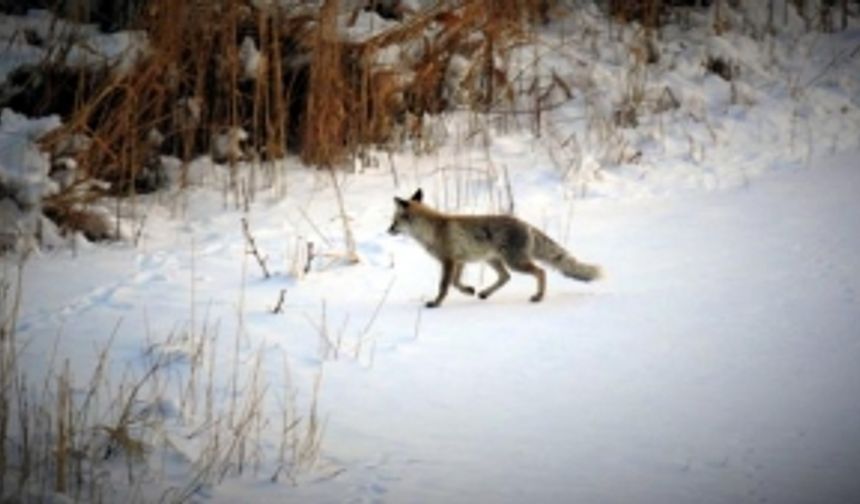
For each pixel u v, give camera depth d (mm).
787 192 27422
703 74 37062
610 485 12391
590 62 36188
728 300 19469
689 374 15953
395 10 33656
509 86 32969
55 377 15492
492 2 32594
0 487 11586
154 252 22984
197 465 12914
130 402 13555
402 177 28922
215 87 29125
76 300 19516
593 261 22438
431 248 20406
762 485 12273
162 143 28719
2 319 18109
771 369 16031
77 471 12266
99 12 30281
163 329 17875
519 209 26625
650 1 39656
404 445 13680
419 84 31969
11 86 26438
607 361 16641
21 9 30188
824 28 41406
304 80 30312
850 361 16234
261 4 29594
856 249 22297
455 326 18625
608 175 29125
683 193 28047
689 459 13070
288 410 14742
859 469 12625
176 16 26766
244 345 17250
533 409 14836
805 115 34281
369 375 16172
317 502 12047
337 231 24656
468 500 12047
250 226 24938
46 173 23344
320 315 19031
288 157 30031
